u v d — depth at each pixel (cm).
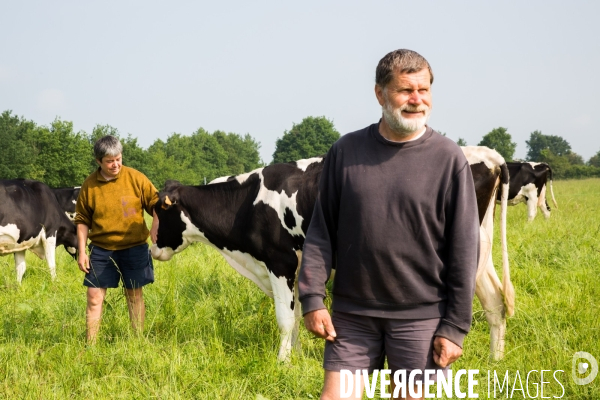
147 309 1021
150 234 980
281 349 830
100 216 876
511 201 2520
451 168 441
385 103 443
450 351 438
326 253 472
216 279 1194
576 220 2062
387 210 442
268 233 878
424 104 438
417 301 448
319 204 477
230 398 652
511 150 14038
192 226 958
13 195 1476
